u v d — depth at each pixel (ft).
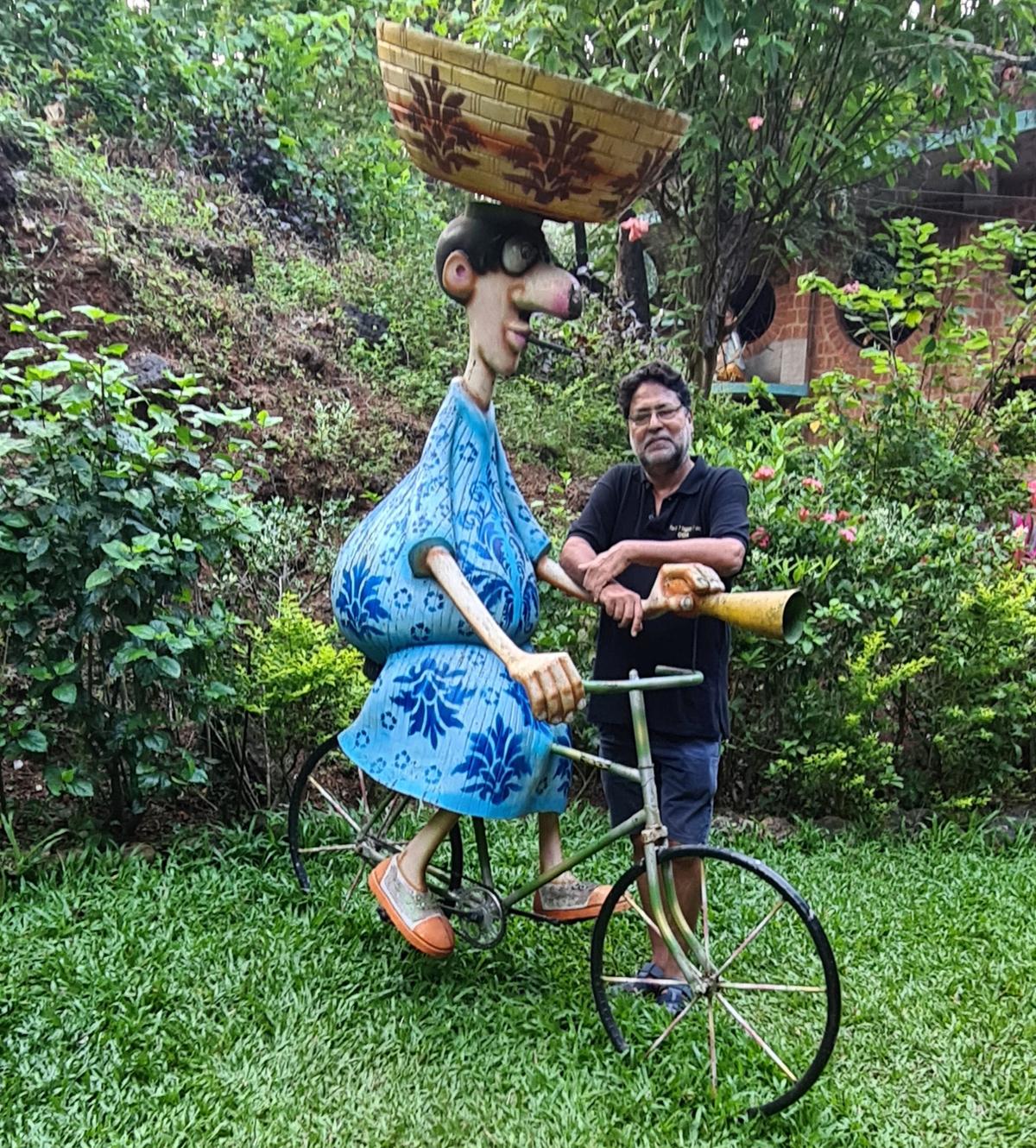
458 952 9.25
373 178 24.82
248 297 18.86
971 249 19.45
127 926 9.03
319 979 8.61
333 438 17.28
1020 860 12.36
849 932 10.14
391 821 9.93
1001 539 16.11
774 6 15.47
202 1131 6.81
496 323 8.58
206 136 22.53
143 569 10.12
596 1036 8.13
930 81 17.07
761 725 13.41
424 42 7.15
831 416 19.47
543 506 16.47
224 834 10.94
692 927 9.13
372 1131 6.93
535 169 7.54
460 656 8.42
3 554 9.92
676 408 8.84
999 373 20.43
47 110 19.63
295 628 11.35
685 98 17.25
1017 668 14.17
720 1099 7.34
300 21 23.18
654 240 24.13
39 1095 7.02
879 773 13.29
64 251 16.72
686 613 8.13
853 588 13.35
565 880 9.24
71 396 10.03
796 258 20.94
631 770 8.14
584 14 16.51
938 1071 7.92
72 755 10.90
